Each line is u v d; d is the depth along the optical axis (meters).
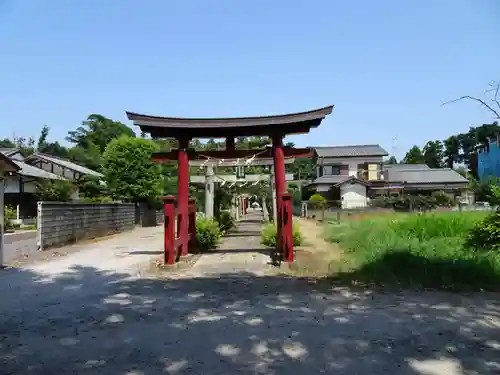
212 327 5.29
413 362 4.05
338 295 7.02
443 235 12.73
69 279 8.84
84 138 54.75
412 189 45.09
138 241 17.34
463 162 68.00
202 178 17.52
